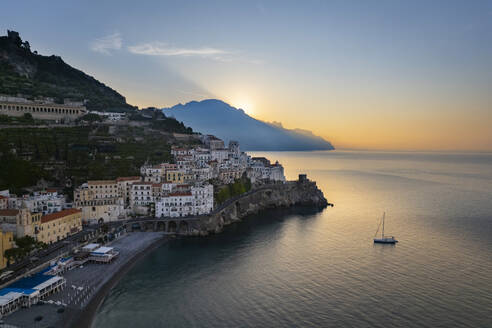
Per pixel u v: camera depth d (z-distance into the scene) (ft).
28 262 364.79
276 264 420.36
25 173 574.56
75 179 615.98
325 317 297.33
